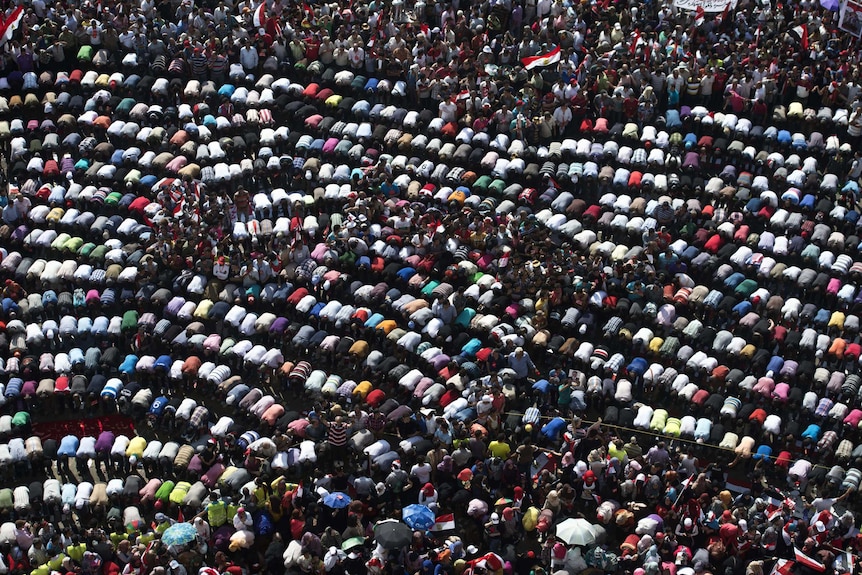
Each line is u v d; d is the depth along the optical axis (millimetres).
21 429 41344
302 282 46500
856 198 50062
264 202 49250
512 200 49938
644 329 44688
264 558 38312
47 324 44719
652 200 49812
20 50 54188
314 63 54812
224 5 58438
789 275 46625
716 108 54250
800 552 38250
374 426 41625
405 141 51719
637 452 40750
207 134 51875
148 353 44781
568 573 37781
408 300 45656
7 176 51469
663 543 38812
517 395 43719
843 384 42812
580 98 52781
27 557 38219
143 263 46094
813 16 57594
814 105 54156
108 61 54688
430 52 55219
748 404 42344
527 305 45656
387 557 37969
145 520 39938
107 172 49969
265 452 40594
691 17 56844
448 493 40062
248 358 43938
